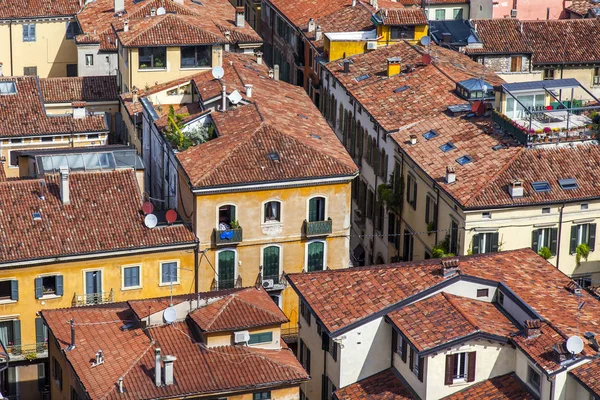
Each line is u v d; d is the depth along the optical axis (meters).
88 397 161.75
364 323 166.38
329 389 172.88
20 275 198.12
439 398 161.12
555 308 165.62
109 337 172.38
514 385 160.12
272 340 173.38
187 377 165.25
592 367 153.38
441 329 161.38
